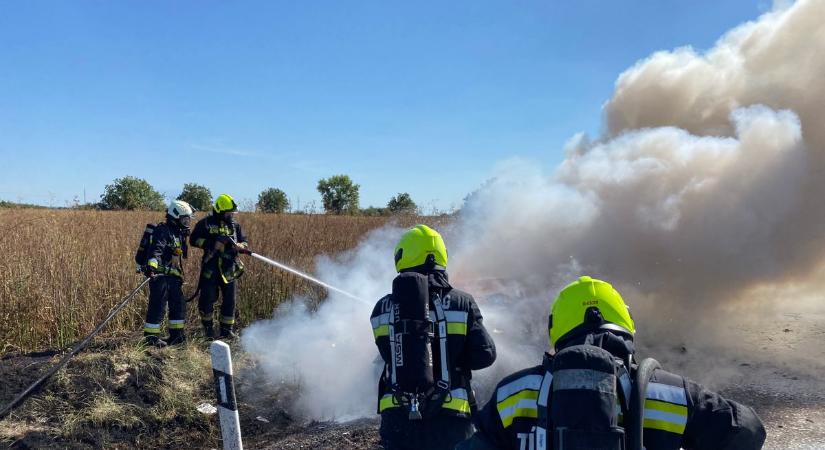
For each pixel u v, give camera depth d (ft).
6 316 22.99
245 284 28.81
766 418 15.44
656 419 5.53
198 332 25.00
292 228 42.14
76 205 45.73
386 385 9.52
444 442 8.97
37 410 17.13
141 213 64.23
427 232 9.93
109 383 18.31
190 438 17.43
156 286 21.93
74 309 24.43
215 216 23.80
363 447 15.72
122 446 16.74
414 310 9.00
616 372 5.39
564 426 5.00
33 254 29.76
